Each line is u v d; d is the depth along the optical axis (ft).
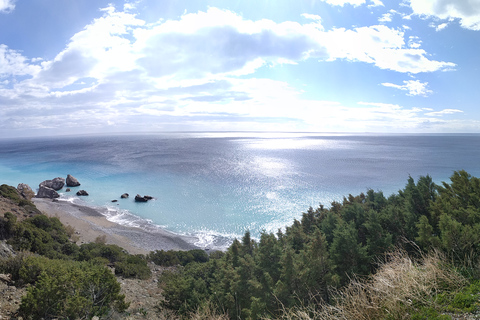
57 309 30.19
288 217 182.50
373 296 17.16
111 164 448.24
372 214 46.50
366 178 315.17
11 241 73.00
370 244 40.75
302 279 34.65
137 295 54.03
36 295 30.04
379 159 506.07
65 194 252.01
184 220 179.01
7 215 79.92
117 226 163.53
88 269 38.65
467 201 48.24
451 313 14.43
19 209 116.78
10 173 367.66
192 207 209.77
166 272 75.82
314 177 328.90
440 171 344.08
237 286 40.70
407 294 16.38
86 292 33.73
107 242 131.85
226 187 281.13
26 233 79.56
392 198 71.10
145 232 154.71
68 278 33.78
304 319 19.95
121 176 342.85
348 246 37.65
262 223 171.73
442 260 20.57
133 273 71.26
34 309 29.66
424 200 55.26
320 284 34.68
